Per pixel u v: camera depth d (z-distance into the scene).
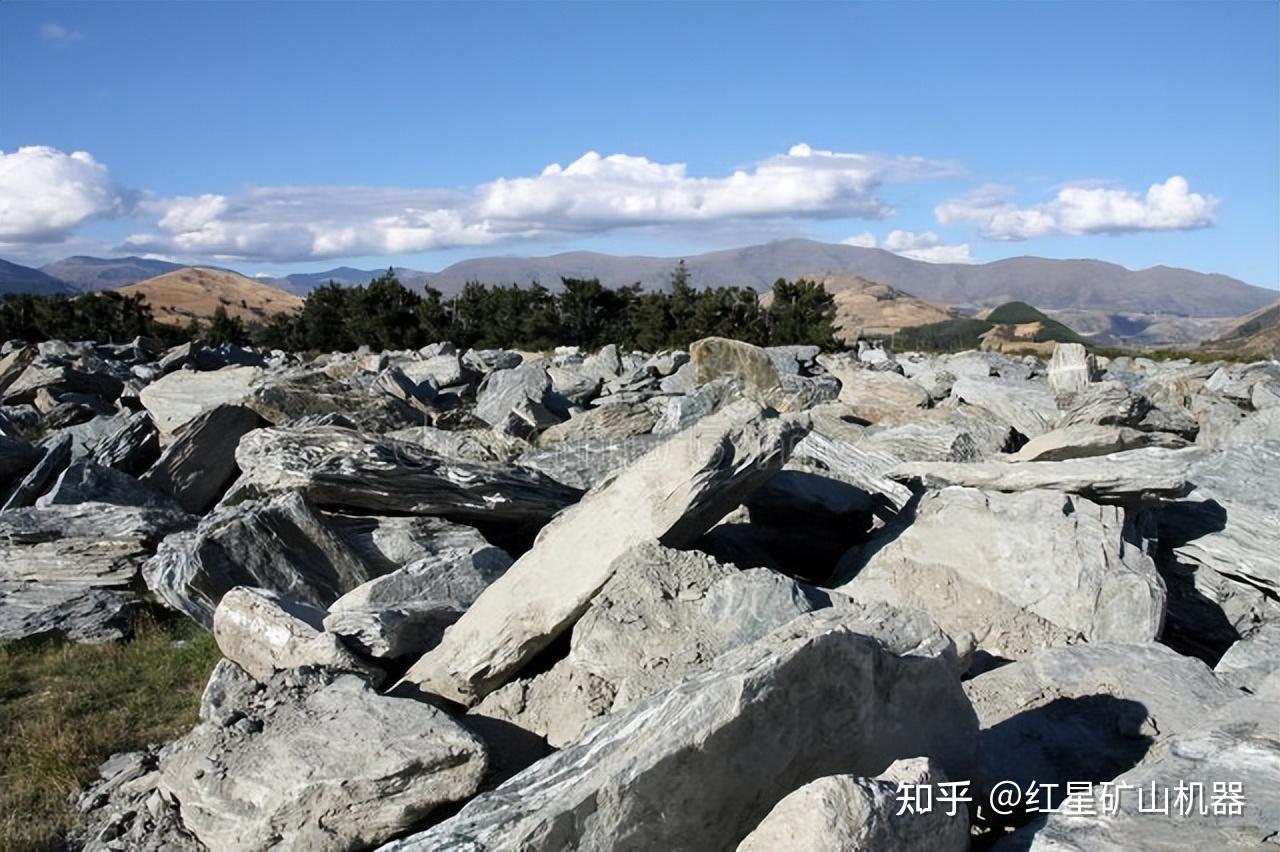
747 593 6.49
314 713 6.00
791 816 4.23
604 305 49.28
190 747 6.12
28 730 7.55
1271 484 9.29
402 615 7.20
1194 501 9.26
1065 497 8.40
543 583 6.93
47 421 19.55
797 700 4.81
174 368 25.72
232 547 9.14
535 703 6.45
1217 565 8.68
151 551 10.60
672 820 4.63
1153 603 7.62
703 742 4.59
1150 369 25.16
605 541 7.04
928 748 5.37
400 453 10.48
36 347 27.64
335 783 5.38
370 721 5.79
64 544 10.45
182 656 8.93
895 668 5.18
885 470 10.43
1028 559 7.96
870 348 35.34
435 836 4.61
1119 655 6.72
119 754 7.27
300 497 9.73
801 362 26.62
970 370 23.36
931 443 12.25
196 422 12.90
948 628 7.71
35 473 12.70
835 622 5.42
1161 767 5.11
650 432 16.09
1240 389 18.19
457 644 6.90
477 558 8.45
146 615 9.83
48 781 6.75
